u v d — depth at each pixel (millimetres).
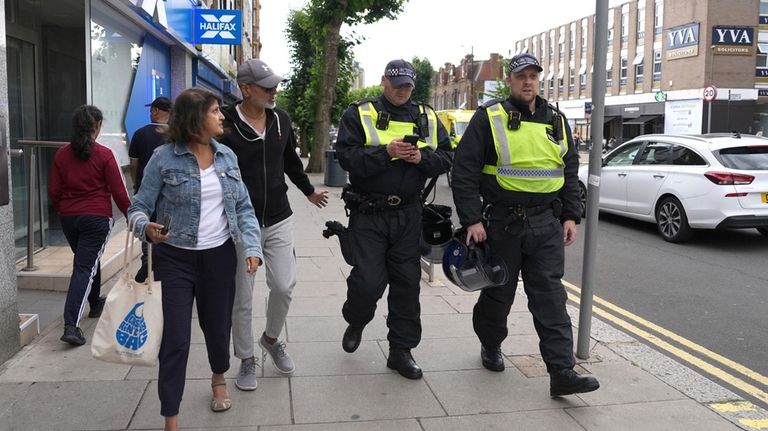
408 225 3850
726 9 39969
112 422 3303
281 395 3693
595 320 5402
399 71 3705
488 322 4016
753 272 7566
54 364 4059
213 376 3457
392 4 19172
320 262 7391
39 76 8156
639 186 10016
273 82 3562
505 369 4164
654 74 45594
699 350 4910
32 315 4648
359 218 3855
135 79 10156
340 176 16562
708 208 8758
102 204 4750
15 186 7312
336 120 22828
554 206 3779
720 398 3787
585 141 49000
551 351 3611
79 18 7996
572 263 8219
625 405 3660
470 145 3721
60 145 6012
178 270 3084
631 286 6957
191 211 3068
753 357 4762
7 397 3568
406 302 3930
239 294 3672
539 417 3486
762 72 40625
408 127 3779
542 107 3791
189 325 3088
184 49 12727
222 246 3170
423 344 4617
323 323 5062
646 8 45781
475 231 3652
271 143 3705
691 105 41281
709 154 8992
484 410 3557
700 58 40531
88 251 4660
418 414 3492
